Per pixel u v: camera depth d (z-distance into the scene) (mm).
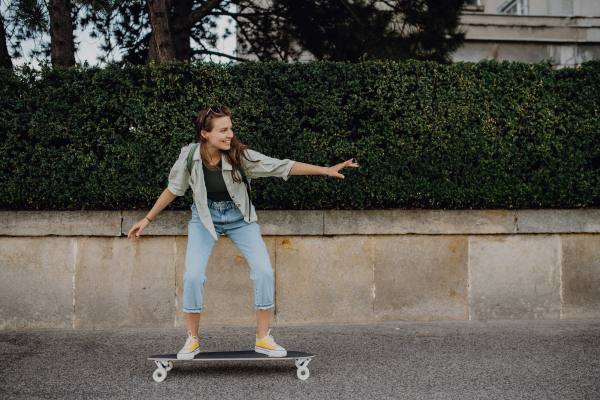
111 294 3689
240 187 2648
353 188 3842
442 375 2654
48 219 3637
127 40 7141
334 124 3844
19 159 3682
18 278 3660
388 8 6203
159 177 3688
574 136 3975
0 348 3197
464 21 9961
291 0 6504
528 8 12055
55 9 4898
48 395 2369
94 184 3691
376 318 3816
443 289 3850
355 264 3803
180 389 2457
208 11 5270
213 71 3744
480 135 3893
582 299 3914
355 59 6191
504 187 3895
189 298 2561
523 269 3883
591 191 3969
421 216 3803
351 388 2463
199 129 2510
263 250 2674
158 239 3701
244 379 2609
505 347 3184
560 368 2762
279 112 3811
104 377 2646
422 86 3852
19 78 3684
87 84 3701
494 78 3896
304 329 3639
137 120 3699
